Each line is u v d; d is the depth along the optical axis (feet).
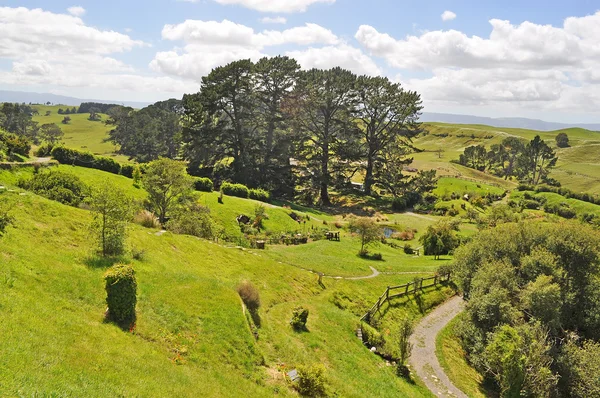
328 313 101.19
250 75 278.26
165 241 98.22
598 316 126.93
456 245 198.59
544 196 381.40
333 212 282.97
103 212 74.69
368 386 76.23
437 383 94.17
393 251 199.72
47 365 39.75
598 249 142.41
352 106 318.24
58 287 57.98
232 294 78.33
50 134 522.88
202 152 276.41
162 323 62.39
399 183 358.43
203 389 50.03
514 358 93.15
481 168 561.84
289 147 302.45
